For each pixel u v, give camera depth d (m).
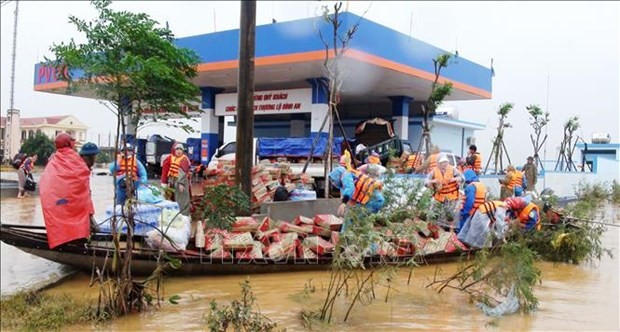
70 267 7.70
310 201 10.80
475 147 9.09
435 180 9.02
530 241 7.64
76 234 6.43
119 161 7.56
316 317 5.43
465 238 8.16
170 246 7.09
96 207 13.71
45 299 6.15
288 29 16.34
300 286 6.80
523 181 7.81
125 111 5.88
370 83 19.83
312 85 18.97
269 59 16.78
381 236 5.98
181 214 7.60
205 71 18.72
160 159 22.44
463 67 17.36
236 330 4.84
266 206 9.91
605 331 4.93
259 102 20.34
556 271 7.40
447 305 5.91
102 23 5.55
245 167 10.02
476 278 6.11
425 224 6.95
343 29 15.10
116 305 5.64
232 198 7.63
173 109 5.98
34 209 14.41
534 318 5.37
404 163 13.84
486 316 5.47
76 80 5.96
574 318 5.33
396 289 6.60
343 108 27.11
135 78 5.40
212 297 6.32
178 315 5.62
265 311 5.70
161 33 5.93
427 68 18.38
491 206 7.80
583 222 7.17
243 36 10.12
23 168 17.75
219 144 22.83
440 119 19.81
